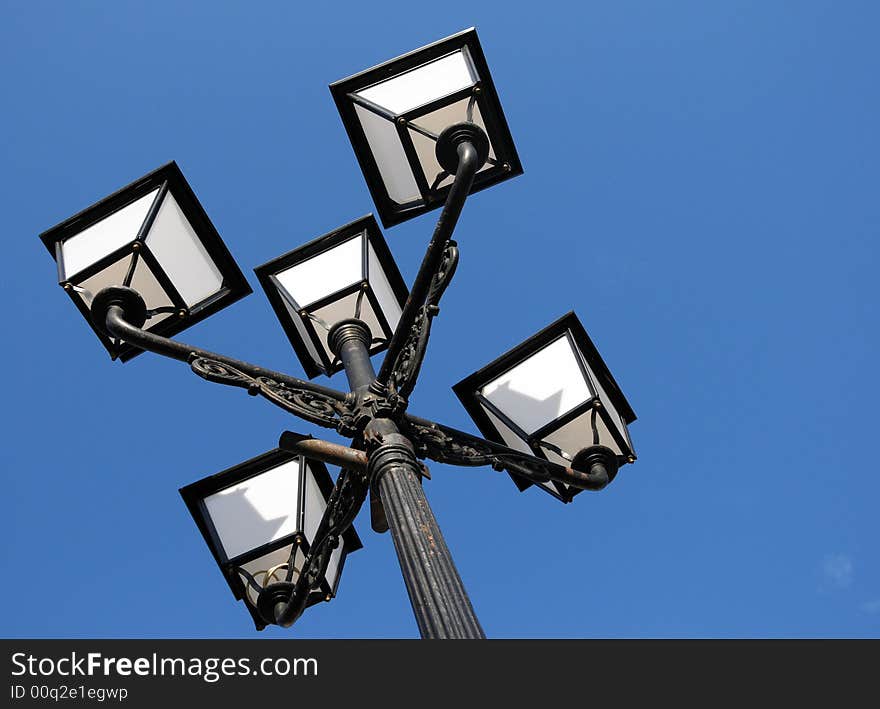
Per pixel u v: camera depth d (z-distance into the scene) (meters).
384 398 4.26
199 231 5.21
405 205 5.05
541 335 5.54
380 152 4.95
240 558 5.12
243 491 5.35
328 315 5.31
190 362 4.41
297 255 5.44
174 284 5.02
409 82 4.89
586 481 4.85
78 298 4.90
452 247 4.44
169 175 5.18
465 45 4.94
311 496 5.44
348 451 4.21
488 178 4.94
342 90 4.88
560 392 5.36
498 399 5.41
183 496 5.29
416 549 3.52
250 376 4.38
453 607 3.33
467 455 4.40
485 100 4.82
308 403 4.34
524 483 5.40
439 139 4.63
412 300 4.23
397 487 3.83
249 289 5.28
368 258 5.47
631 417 5.62
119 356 4.88
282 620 4.71
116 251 4.91
